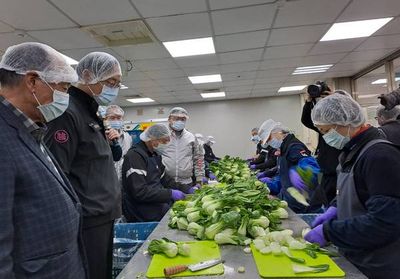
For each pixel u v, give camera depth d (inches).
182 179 132.0
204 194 74.2
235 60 210.5
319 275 41.2
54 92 42.2
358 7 133.6
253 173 148.7
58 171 44.4
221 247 53.2
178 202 79.6
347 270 42.9
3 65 39.0
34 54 40.0
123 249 69.5
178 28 147.6
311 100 85.0
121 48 172.6
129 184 85.0
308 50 195.6
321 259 46.1
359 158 48.4
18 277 35.0
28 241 35.9
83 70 62.0
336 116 52.7
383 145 46.0
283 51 195.2
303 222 65.4
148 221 85.7
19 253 35.2
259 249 50.0
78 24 137.7
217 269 44.0
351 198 49.4
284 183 97.2
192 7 125.9
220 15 134.9
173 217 67.7
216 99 393.7
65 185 43.2
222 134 406.9
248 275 42.4
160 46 173.6
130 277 43.1
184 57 196.5
